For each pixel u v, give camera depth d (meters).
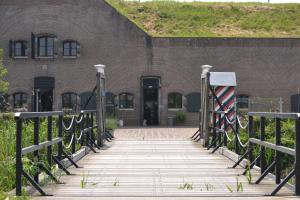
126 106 34.59
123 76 34.59
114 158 13.78
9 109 32.28
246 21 38.75
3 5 35.00
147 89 34.66
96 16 34.84
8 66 34.81
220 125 16.33
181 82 34.50
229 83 20.41
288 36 35.91
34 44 34.62
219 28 37.66
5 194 7.31
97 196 8.06
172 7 39.88
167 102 34.44
